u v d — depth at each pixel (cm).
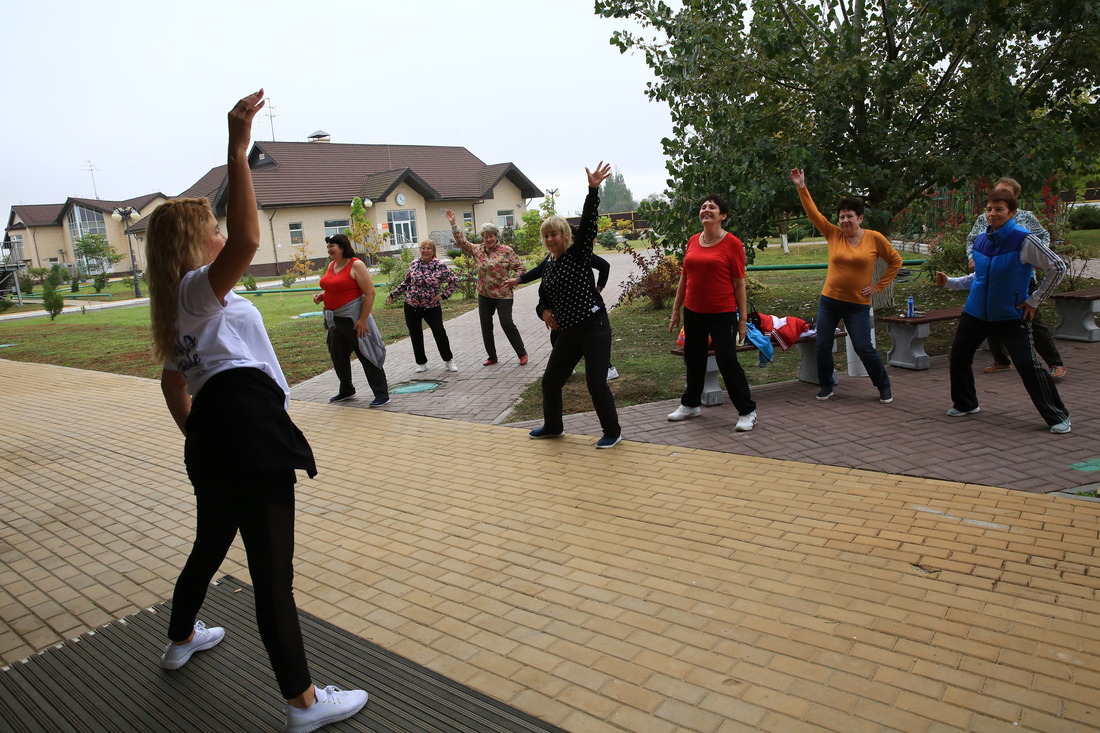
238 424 251
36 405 968
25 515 539
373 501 513
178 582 304
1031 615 313
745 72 1012
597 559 395
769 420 617
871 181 984
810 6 1109
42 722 286
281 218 4128
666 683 285
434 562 408
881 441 541
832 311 644
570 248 558
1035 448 503
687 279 600
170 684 306
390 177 4347
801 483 475
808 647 301
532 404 747
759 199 964
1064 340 846
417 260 956
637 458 551
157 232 262
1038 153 902
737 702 270
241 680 306
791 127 1024
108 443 739
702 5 1043
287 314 1936
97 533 493
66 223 5706
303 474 582
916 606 326
